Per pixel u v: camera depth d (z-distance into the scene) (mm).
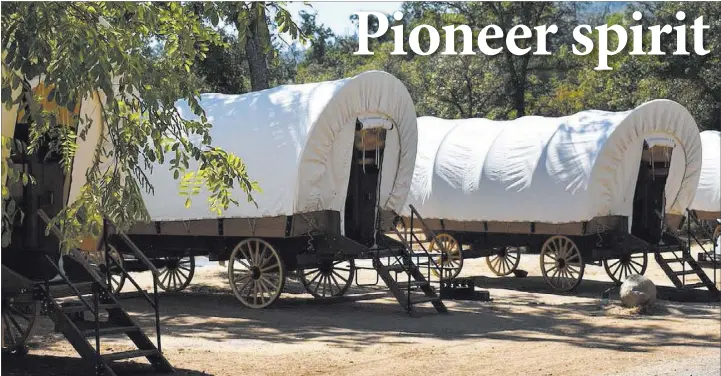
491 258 26469
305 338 12664
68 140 8062
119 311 9938
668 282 20938
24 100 8492
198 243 16469
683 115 19078
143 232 16500
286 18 7777
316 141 14992
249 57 22500
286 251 15805
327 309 15844
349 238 15633
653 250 18547
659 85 40406
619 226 18500
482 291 17688
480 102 43750
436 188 20484
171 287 18922
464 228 20266
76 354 11109
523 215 18984
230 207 15258
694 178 19734
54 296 9688
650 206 19344
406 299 15352
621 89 42781
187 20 8359
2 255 10406
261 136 15164
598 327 14141
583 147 18328
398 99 15992
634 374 10062
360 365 10547
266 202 14977
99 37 7062
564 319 15031
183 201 15695
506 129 20031
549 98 50062
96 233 7750
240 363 10617
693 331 13766
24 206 10344
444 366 10523
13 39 6902
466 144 20484
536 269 23781
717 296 18484
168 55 8344
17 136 10227
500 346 12086
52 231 9992
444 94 43812
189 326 13734
